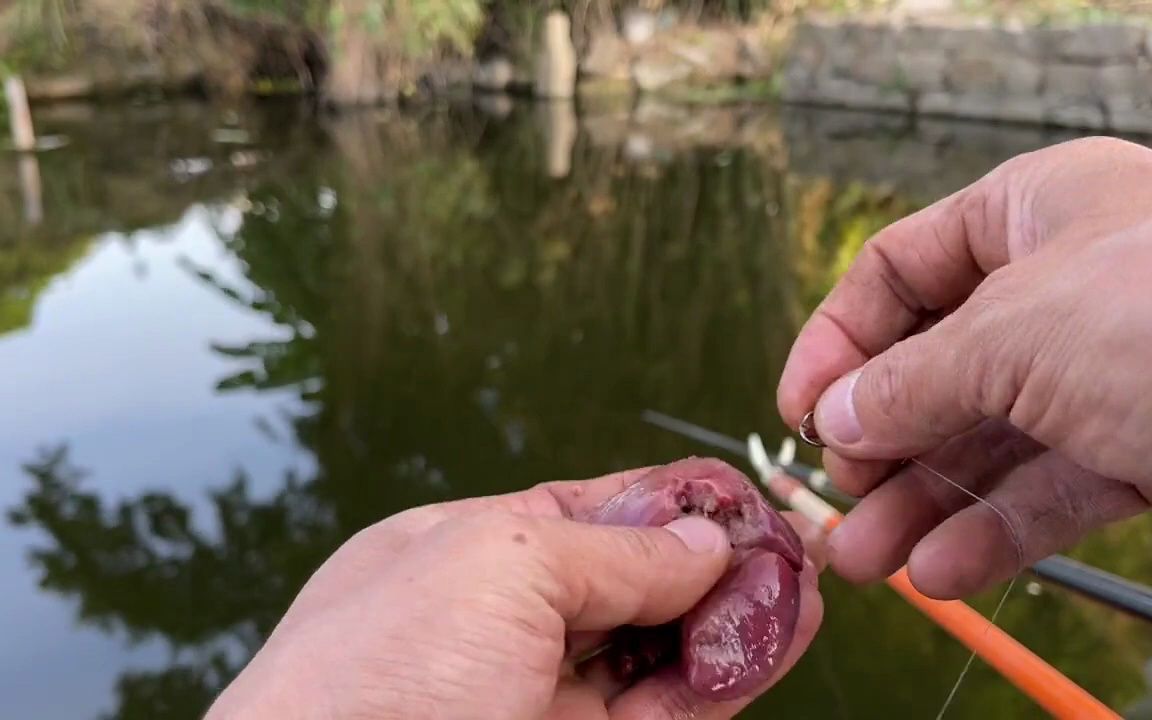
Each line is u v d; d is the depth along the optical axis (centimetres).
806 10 623
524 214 387
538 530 63
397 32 646
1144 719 114
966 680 130
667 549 69
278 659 58
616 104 634
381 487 191
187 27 668
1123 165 67
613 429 206
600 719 71
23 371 246
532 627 59
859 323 86
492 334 266
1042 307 56
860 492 84
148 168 486
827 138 483
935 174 391
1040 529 76
